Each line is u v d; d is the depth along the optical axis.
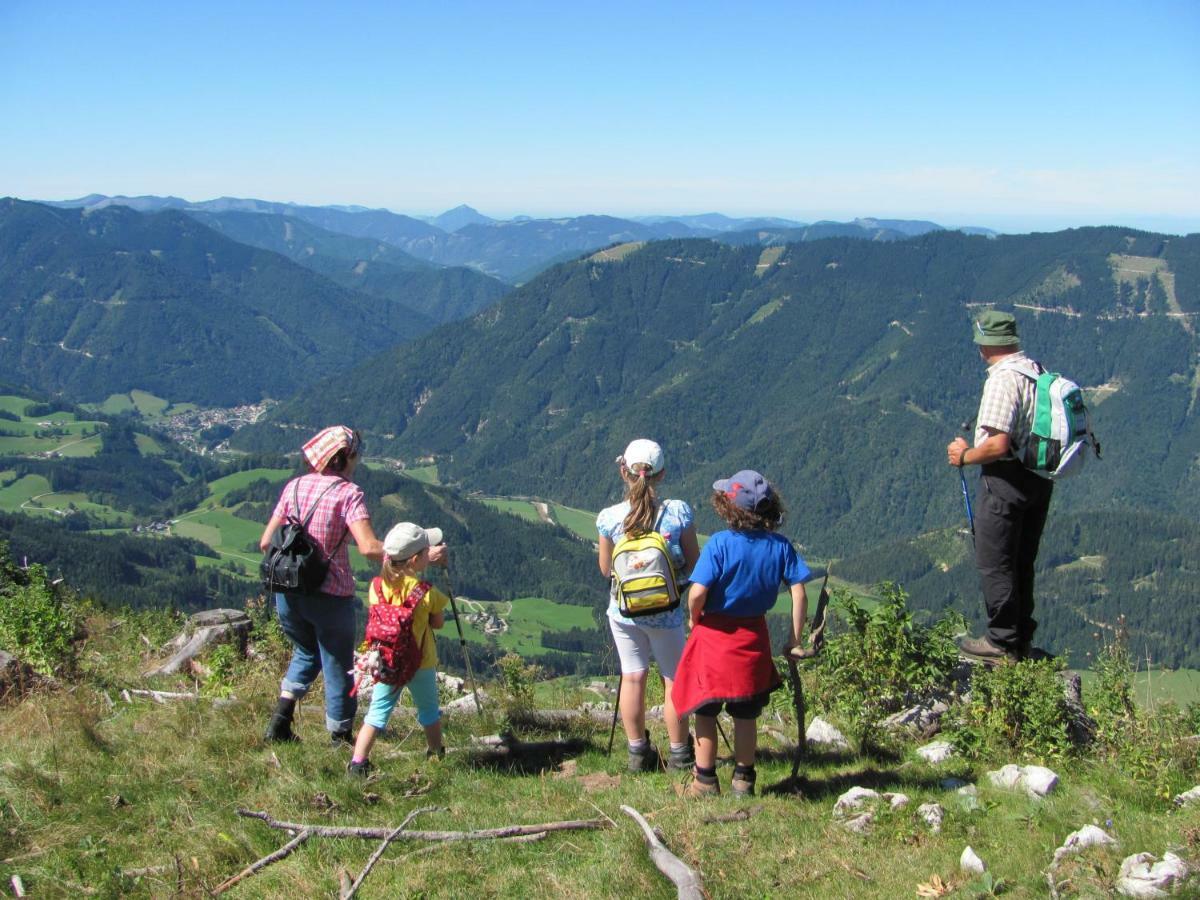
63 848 5.70
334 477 7.42
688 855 5.41
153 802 6.34
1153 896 4.66
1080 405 7.48
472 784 6.88
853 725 8.25
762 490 6.15
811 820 6.05
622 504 7.00
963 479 8.11
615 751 7.91
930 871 5.23
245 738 7.64
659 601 6.54
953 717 8.05
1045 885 4.95
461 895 5.07
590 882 5.13
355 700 7.64
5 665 9.21
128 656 11.97
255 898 5.10
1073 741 7.58
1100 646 8.75
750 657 6.20
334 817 6.15
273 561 7.16
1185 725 7.64
